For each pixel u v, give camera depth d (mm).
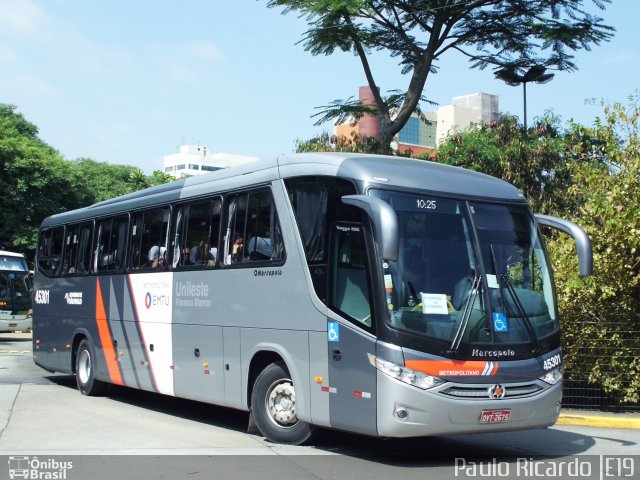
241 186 10859
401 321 8328
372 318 8461
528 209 9750
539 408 8828
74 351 15656
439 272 8680
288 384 9828
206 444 9898
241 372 10508
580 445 10352
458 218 9055
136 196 14023
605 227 12742
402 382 8195
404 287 8461
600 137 13828
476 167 21266
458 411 8297
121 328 13773
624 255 12883
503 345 8688
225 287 10930
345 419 8734
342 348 8805
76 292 15594
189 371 11703
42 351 17016
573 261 13078
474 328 8578
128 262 13734
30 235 40906
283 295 9773
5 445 9734
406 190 8898
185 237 12133
